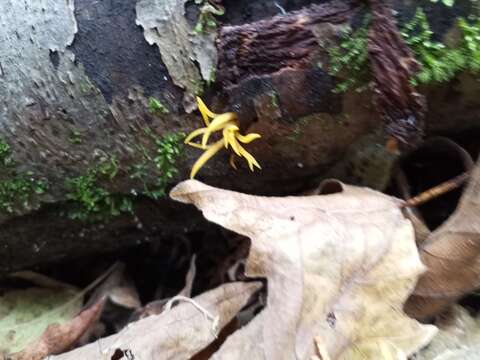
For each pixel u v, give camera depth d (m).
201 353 0.10
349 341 0.09
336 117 0.10
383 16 0.09
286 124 0.10
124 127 0.10
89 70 0.10
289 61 0.09
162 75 0.10
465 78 0.09
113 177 0.11
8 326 0.12
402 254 0.09
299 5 0.09
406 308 0.10
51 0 0.10
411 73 0.09
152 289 0.13
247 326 0.09
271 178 0.11
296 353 0.08
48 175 0.11
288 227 0.09
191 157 0.10
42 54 0.10
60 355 0.10
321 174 0.11
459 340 0.09
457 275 0.10
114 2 0.10
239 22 0.10
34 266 0.13
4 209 0.11
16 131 0.10
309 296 0.09
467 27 0.09
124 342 0.09
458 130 0.10
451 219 0.10
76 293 0.13
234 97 0.10
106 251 0.13
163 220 0.12
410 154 0.11
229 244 0.13
